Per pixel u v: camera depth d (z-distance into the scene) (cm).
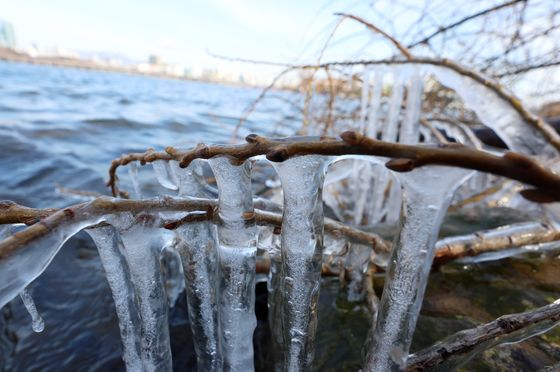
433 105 82
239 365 21
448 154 12
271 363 26
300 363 20
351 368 26
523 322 19
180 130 156
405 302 17
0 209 18
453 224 46
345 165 44
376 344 18
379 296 32
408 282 17
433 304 30
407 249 16
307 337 20
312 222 18
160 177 31
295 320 20
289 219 18
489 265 34
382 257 29
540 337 24
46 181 80
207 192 28
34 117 145
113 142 123
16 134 111
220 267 20
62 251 49
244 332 21
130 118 169
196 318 22
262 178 85
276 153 14
